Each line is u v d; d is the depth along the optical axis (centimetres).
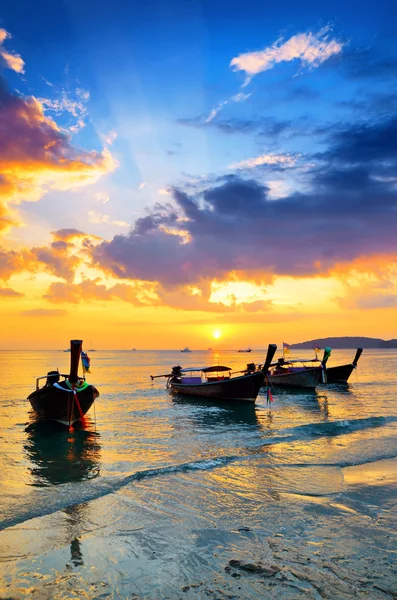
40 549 652
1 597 519
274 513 804
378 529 727
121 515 793
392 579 555
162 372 6894
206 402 2725
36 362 12175
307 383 3403
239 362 12238
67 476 1083
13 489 968
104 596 523
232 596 517
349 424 1817
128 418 2103
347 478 1034
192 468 1130
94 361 13462
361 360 12656
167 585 546
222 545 666
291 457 1253
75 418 1841
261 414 2236
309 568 588
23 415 2166
